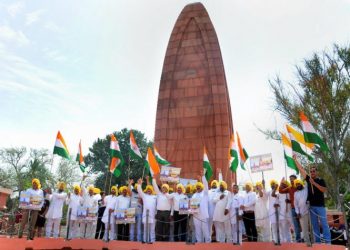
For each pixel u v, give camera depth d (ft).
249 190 41.16
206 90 74.79
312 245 33.47
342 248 35.76
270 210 39.83
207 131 71.77
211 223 42.80
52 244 41.22
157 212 44.37
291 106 80.89
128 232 47.19
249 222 40.78
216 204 41.88
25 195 39.60
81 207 44.34
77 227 47.37
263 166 40.81
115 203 45.24
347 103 76.79
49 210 44.32
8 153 165.17
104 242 41.93
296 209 37.37
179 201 39.81
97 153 162.30
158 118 75.56
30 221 40.91
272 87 102.37
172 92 76.79
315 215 36.47
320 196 36.45
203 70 76.54
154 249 38.93
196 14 82.79
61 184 45.68
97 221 49.93
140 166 139.33
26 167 166.30
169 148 72.74
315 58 79.51
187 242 38.34
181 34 81.41
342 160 74.59
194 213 40.34
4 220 60.64
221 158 68.44
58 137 48.21
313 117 76.79
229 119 75.15
